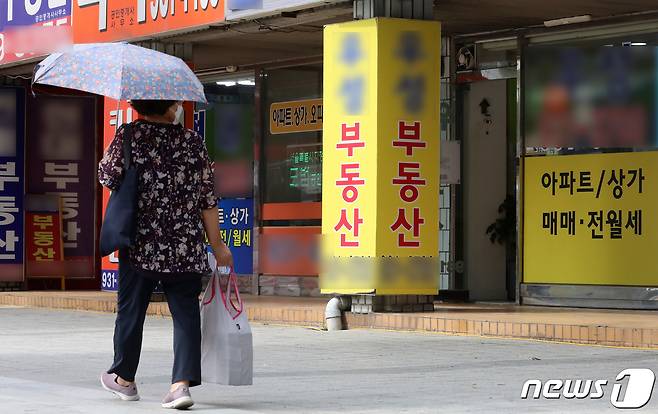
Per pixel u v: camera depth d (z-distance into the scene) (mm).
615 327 22375
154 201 14094
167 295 14250
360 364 19234
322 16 28688
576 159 30266
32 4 36094
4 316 31203
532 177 31109
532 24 30953
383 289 26531
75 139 40656
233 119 38438
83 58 14367
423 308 27375
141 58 14352
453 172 32875
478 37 32562
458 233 33281
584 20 29875
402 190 26641
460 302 32500
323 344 22641
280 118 36938
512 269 33312
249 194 37875
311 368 18672
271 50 34781
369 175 26453
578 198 30188
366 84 26516
